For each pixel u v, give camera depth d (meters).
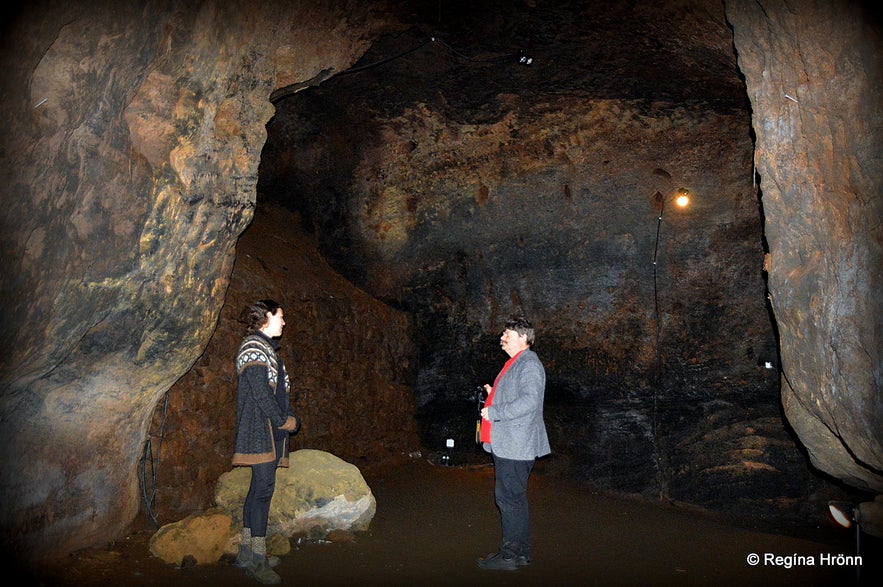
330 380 7.68
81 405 4.30
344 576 4.35
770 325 8.00
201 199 4.47
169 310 4.55
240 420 4.29
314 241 8.66
